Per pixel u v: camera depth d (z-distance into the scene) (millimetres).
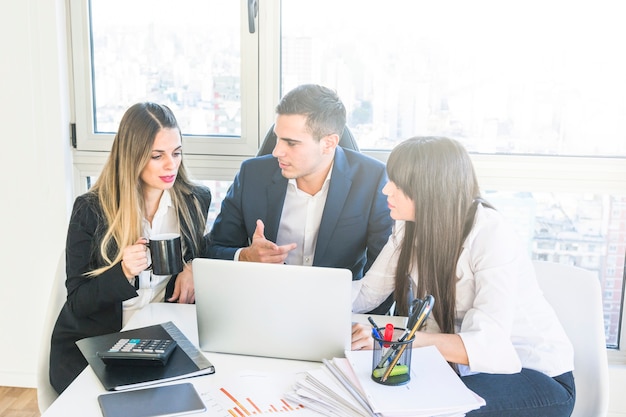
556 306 1837
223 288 1497
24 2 2498
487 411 1531
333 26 2494
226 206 2268
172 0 2543
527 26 2410
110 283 1813
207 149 2613
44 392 1875
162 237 1726
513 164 2473
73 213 1982
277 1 2467
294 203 2203
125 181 1957
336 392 1298
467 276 1690
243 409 1288
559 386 1635
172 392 1344
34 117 2588
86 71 2598
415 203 1684
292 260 2248
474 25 2432
